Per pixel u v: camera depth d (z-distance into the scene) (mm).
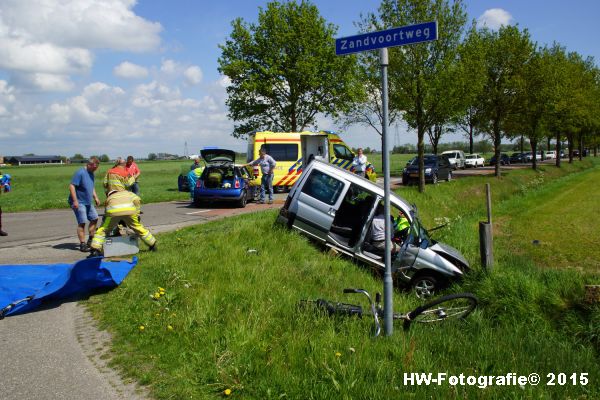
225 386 3928
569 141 56875
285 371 4105
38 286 6383
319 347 4438
